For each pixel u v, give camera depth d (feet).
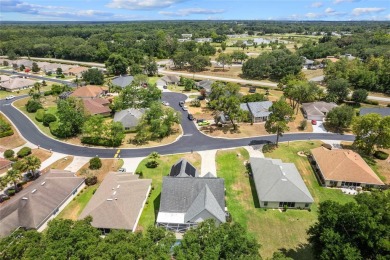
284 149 258.16
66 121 276.00
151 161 231.30
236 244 102.94
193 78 529.86
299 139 278.87
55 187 181.98
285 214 176.55
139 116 309.01
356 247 110.22
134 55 600.80
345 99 396.78
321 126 309.63
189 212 165.17
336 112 298.56
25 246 99.25
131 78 470.80
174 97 415.23
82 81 474.90
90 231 110.01
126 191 177.37
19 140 272.31
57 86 423.23
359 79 434.30
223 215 165.07
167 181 177.17
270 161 215.10
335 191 199.52
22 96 415.23
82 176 213.25
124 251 94.27
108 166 228.43
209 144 268.21
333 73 470.39
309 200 179.32
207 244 102.99
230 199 189.67
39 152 249.14
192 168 206.08
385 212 109.50
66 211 176.86
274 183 187.52
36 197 168.55
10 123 313.12
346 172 203.41
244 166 231.09
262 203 181.57
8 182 181.37
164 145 265.95
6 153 237.66
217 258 96.89
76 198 189.57
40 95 382.42
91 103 343.67
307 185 206.28
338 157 216.54
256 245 107.45
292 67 491.72
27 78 521.24
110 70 534.37
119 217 158.30
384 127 227.40
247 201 188.24
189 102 390.63
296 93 338.54
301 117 334.24
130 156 244.83
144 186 188.65
